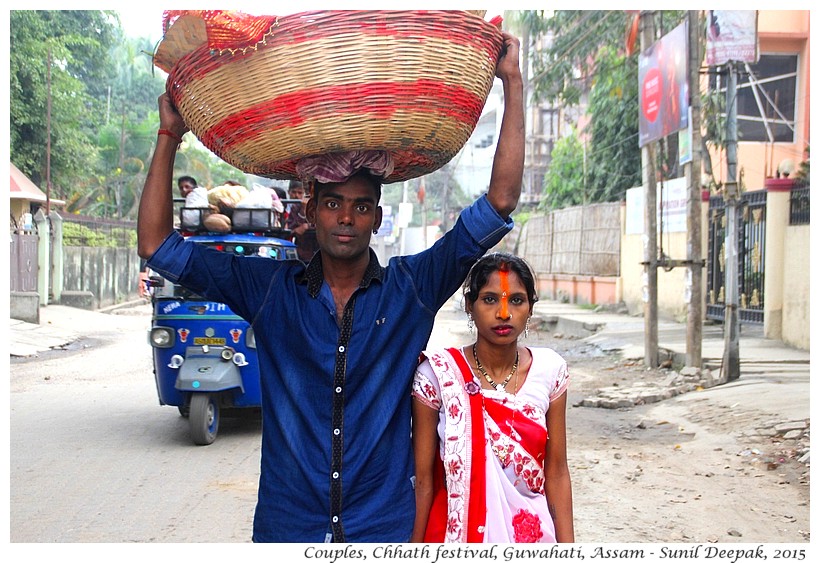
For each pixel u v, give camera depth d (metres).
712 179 16.36
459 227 2.43
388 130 2.15
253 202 7.46
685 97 9.41
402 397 2.43
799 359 9.88
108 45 26.31
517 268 2.55
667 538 4.40
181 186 8.56
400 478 2.38
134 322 19.31
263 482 2.41
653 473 5.77
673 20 15.43
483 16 2.38
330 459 2.31
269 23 2.07
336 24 2.07
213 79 2.18
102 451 6.73
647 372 10.43
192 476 5.93
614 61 19.41
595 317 17.20
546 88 20.34
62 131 22.31
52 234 20.34
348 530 2.30
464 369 2.54
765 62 19.17
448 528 2.47
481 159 40.28
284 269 2.47
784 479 5.46
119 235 26.20
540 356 2.62
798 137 19.06
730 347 8.84
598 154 22.09
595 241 20.56
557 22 19.03
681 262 9.85
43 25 21.62
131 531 4.69
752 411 7.31
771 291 11.88
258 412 8.41
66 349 14.20
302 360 2.37
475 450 2.46
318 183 2.36
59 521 4.88
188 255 2.43
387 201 52.66
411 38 2.10
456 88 2.19
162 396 7.10
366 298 2.39
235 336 6.89
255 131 2.18
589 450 6.52
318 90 2.10
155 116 31.05
